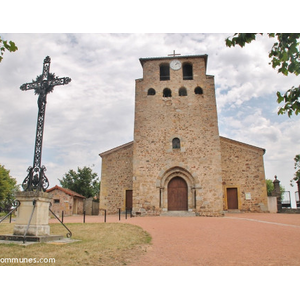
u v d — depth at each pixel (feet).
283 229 34.78
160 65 71.36
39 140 28.73
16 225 26.71
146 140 64.95
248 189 71.15
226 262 20.51
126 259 21.20
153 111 66.59
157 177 62.59
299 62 18.33
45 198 27.53
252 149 72.69
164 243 27.58
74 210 93.50
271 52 19.39
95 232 33.45
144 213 61.21
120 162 77.20
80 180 121.29
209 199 60.23
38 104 29.76
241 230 34.58
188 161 62.69
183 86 67.67
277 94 19.49
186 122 65.10
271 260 20.88
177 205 62.13
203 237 30.40
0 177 95.25
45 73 30.66
